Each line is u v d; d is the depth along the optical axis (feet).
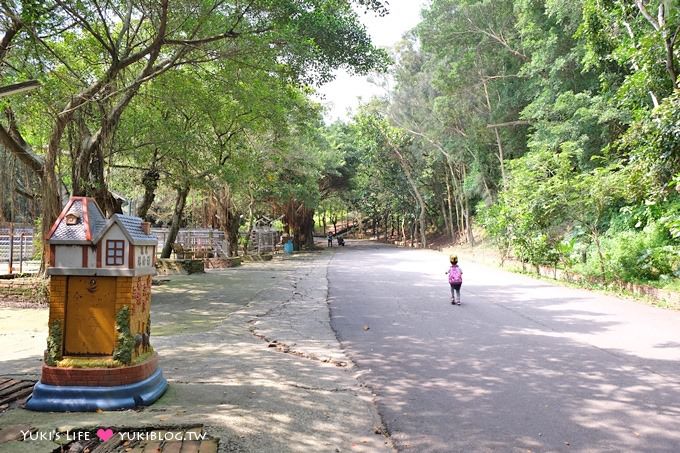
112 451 11.83
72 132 46.50
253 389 17.20
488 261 84.53
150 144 54.03
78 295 15.37
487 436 13.91
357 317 34.50
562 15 64.13
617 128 63.77
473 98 99.60
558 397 17.26
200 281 59.62
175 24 40.40
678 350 23.99
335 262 93.66
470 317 33.88
